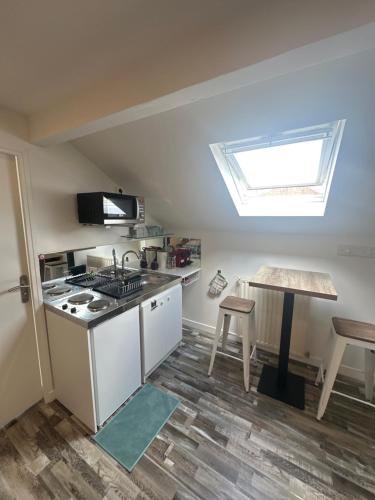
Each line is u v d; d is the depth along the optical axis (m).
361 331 1.64
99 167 2.14
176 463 1.39
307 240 2.19
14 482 1.30
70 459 1.41
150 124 1.52
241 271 2.59
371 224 1.82
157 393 1.93
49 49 0.90
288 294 1.87
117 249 2.55
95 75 1.08
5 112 1.42
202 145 1.59
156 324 2.08
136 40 0.87
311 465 1.40
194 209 2.41
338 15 0.66
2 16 0.74
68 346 1.59
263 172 2.00
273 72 0.83
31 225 1.62
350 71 0.95
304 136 1.40
